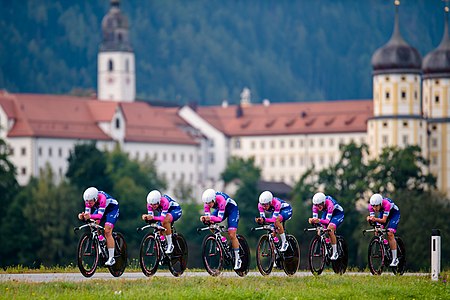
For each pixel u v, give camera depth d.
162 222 110.88
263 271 115.81
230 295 99.25
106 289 99.88
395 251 124.75
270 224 116.44
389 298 104.88
